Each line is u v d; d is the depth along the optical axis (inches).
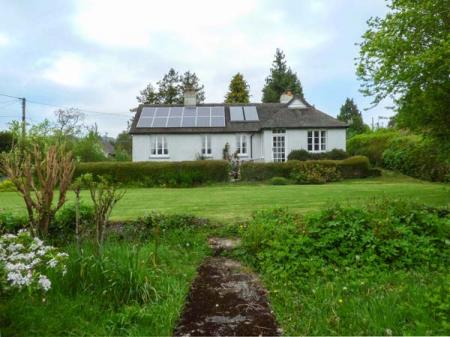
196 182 772.0
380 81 414.3
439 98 401.1
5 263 143.8
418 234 230.2
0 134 1006.4
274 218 276.1
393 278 182.1
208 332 139.1
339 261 203.5
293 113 1002.7
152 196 518.3
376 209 259.9
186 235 262.1
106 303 152.4
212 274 203.5
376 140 997.2
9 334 125.8
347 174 812.6
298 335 134.3
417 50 392.5
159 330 136.8
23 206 410.9
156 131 970.7
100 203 182.7
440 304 138.8
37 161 230.8
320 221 241.8
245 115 1051.3
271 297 170.1
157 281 174.6
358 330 132.0
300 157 919.7
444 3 380.8
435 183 700.0
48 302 144.9
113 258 177.0
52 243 232.5
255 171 796.6
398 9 415.2
